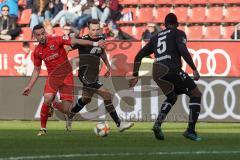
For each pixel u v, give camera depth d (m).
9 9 63.38
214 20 65.12
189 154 26.52
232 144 30.95
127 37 63.19
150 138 34.38
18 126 44.28
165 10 66.94
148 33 56.84
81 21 62.38
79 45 37.69
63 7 63.19
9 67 49.72
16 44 49.53
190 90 32.56
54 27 63.38
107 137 35.03
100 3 62.94
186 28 65.12
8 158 25.02
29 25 65.75
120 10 67.25
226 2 65.94
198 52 47.25
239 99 46.59
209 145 30.48
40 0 63.66
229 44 46.75
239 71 46.62
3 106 49.94
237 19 64.81
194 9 66.31
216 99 46.97
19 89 49.62
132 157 25.44
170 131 39.62
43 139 33.78
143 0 67.69
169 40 32.38
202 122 47.16
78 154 26.39
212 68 47.06
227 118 46.84
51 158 25.03
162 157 25.52
